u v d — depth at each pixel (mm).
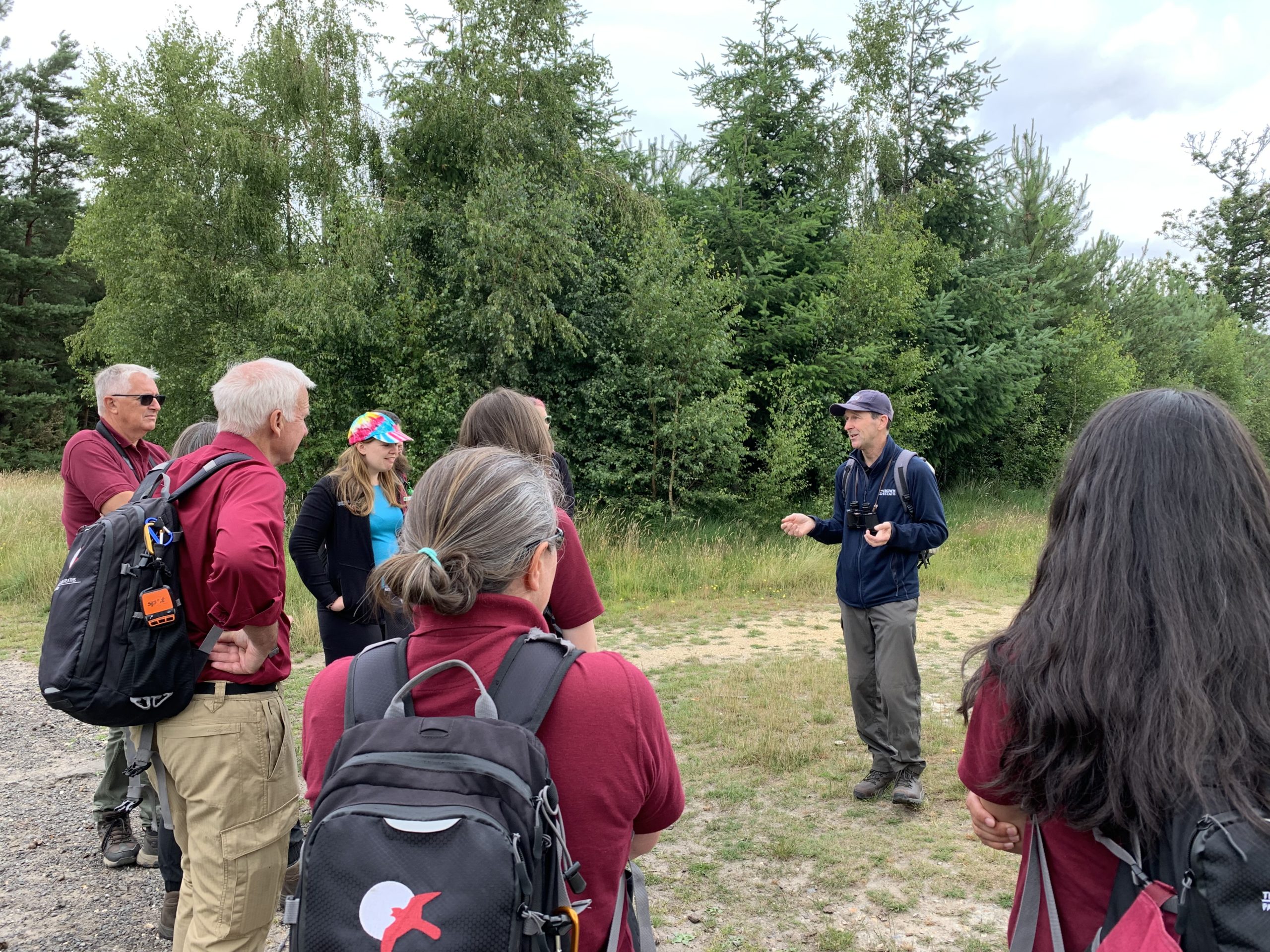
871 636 4020
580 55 14391
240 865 2131
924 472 3836
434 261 13734
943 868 3332
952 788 4098
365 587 3504
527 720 1118
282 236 14477
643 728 1183
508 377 13234
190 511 2107
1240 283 40906
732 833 3656
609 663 1211
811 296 15008
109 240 15141
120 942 2838
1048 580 1179
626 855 1188
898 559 3867
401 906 939
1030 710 1088
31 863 3404
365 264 12727
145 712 2041
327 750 1163
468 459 1271
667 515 13266
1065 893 1126
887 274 15062
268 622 2076
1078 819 1055
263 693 2201
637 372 13156
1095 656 1051
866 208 17922
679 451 13359
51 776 4328
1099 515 1131
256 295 12945
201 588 2109
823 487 14477
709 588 9508
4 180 30859
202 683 2127
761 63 16203
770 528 13695
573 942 1049
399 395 12594
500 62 13562
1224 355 26266
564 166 14000
